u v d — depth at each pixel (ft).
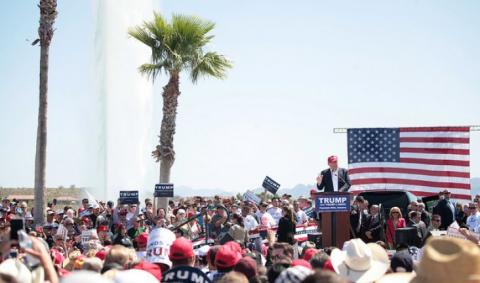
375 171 72.79
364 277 27.14
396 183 72.59
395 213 54.85
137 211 72.54
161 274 29.63
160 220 61.62
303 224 66.80
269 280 26.25
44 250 19.95
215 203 76.07
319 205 49.67
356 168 73.05
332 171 58.29
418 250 45.73
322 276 13.21
